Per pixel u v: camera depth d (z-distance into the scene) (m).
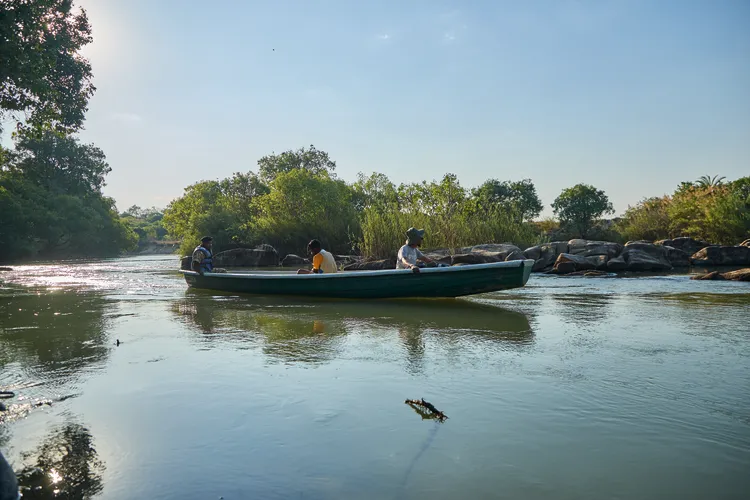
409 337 4.99
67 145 56.53
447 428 2.62
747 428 2.60
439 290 7.71
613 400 3.04
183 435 2.56
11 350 4.53
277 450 2.38
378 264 16.56
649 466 2.19
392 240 18.78
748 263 17.06
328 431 2.60
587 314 6.44
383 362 4.00
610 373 3.62
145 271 20.17
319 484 2.04
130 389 3.34
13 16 15.73
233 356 4.25
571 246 16.84
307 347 4.58
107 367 3.91
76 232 49.50
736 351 4.30
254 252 25.70
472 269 7.38
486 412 2.85
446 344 4.64
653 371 3.67
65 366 3.95
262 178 41.75
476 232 18.86
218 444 2.45
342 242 30.00
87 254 52.91
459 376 3.58
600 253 16.31
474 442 2.45
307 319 6.22
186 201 35.12
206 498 1.94
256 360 4.11
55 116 21.23
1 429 2.66
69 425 2.71
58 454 2.35
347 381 3.48
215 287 10.31
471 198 19.70
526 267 7.13
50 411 2.94
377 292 7.98
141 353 4.39
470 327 5.54
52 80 20.36
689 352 4.27
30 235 44.31
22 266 26.30
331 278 8.18
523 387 3.31
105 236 55.28
